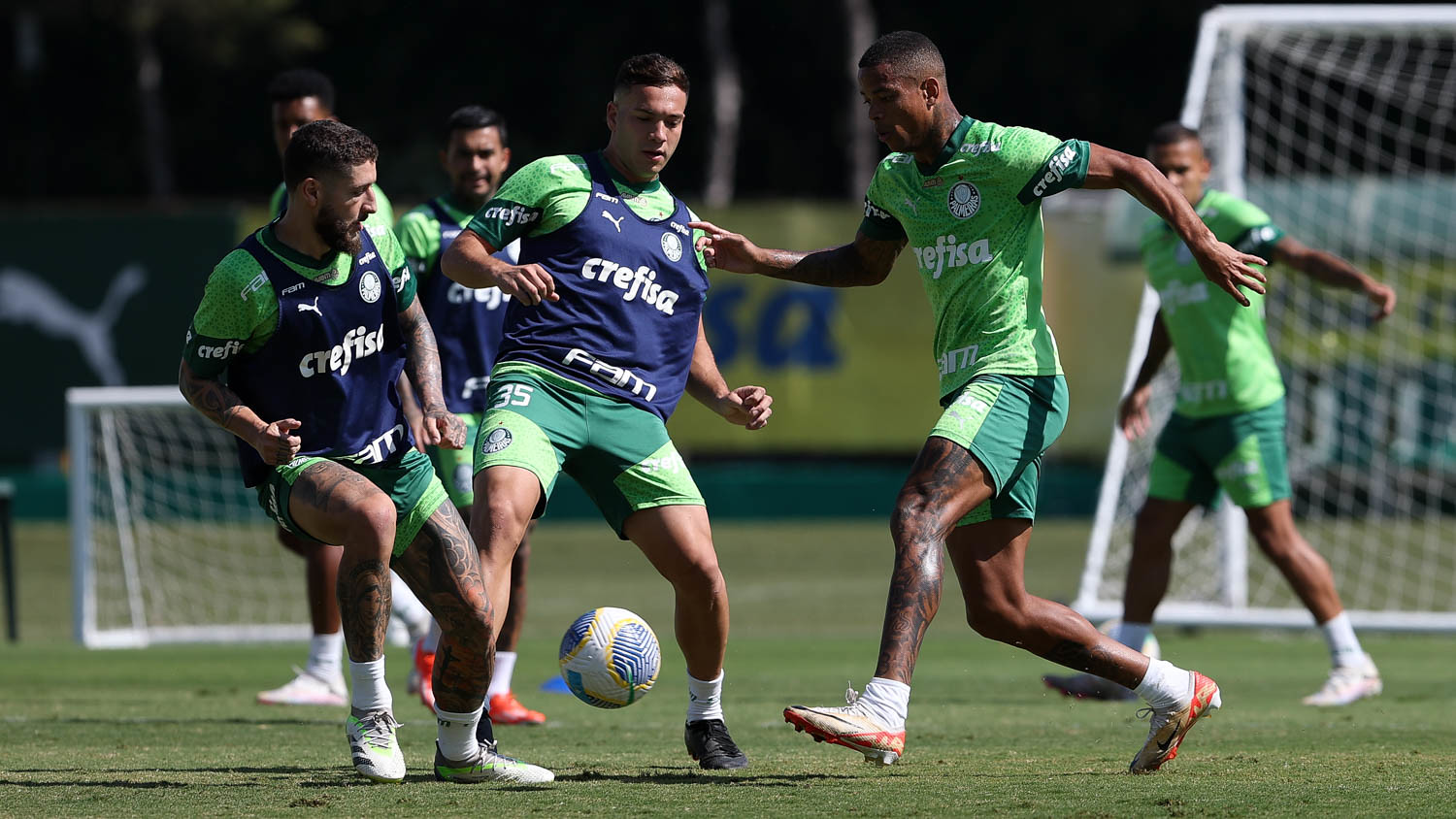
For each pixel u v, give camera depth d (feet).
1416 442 219.41
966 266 53.11
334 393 52.01
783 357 246.88
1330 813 44.47
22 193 413.18
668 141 55.26
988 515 52.85
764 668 103.24
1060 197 229.45
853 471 254.68
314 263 51.01
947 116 53.36
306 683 82.17
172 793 49.65
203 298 50.34
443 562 51.29
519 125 411.34
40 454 249.34
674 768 56.54
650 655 56.13
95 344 248.73
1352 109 250.16
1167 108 395.96
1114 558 167.53
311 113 81.66
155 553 194.08
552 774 53.16
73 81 413.80
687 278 56.08
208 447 204.85
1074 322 236.84
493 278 52.65
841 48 392.27
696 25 405.39
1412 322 217.36
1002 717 77.00
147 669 106.22
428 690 77.87
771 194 407.85
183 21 358.02
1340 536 209.97
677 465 55.06
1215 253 51.03
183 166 421.18
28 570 184.96
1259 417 83.51
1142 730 70.74
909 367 245.45
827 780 52.31
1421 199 215.92
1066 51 394.32
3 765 57.52
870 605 150.20
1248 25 124.67
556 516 246.06
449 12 410.52
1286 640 126.82
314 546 81.30
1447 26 120.88
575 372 54.03
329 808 46.29
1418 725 72.33
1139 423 87.97
